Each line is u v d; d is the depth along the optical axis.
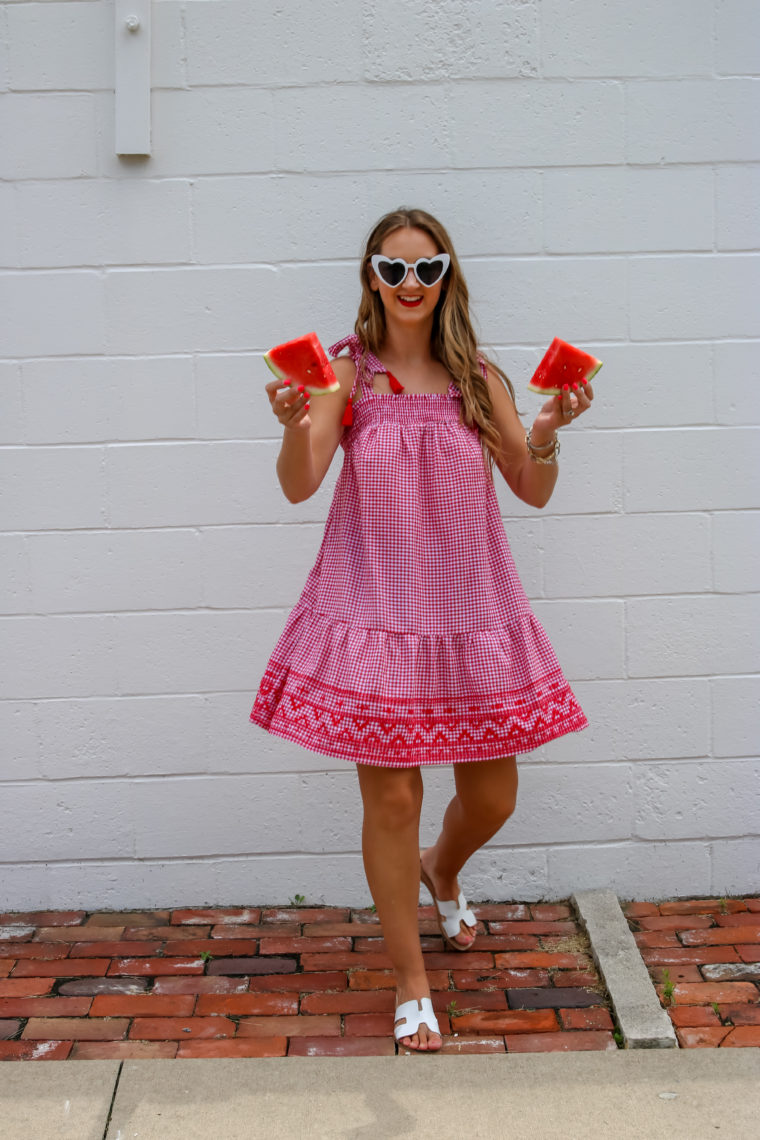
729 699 3.36
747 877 3.40
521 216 3.19
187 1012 2.79
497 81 3.14
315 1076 2.50
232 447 3.23
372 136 3.14
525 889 3.40
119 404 3.21
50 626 3.28
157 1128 2.33
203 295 3.18
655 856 3.40
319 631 2.60
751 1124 2.32
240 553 3.27
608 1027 2.70
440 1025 2.71
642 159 3.18
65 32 3.09
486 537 2.65
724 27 3.14
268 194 3.15
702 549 3.31
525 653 2.62
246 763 3.34
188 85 3.12
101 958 3.07
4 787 3.34
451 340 2.64
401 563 2.55
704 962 3.00
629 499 3.29
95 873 3.37
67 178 3.14
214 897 3.38
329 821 3.37
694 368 3.25
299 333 3.20
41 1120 2.35
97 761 3.33
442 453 2.58
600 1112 2.36
